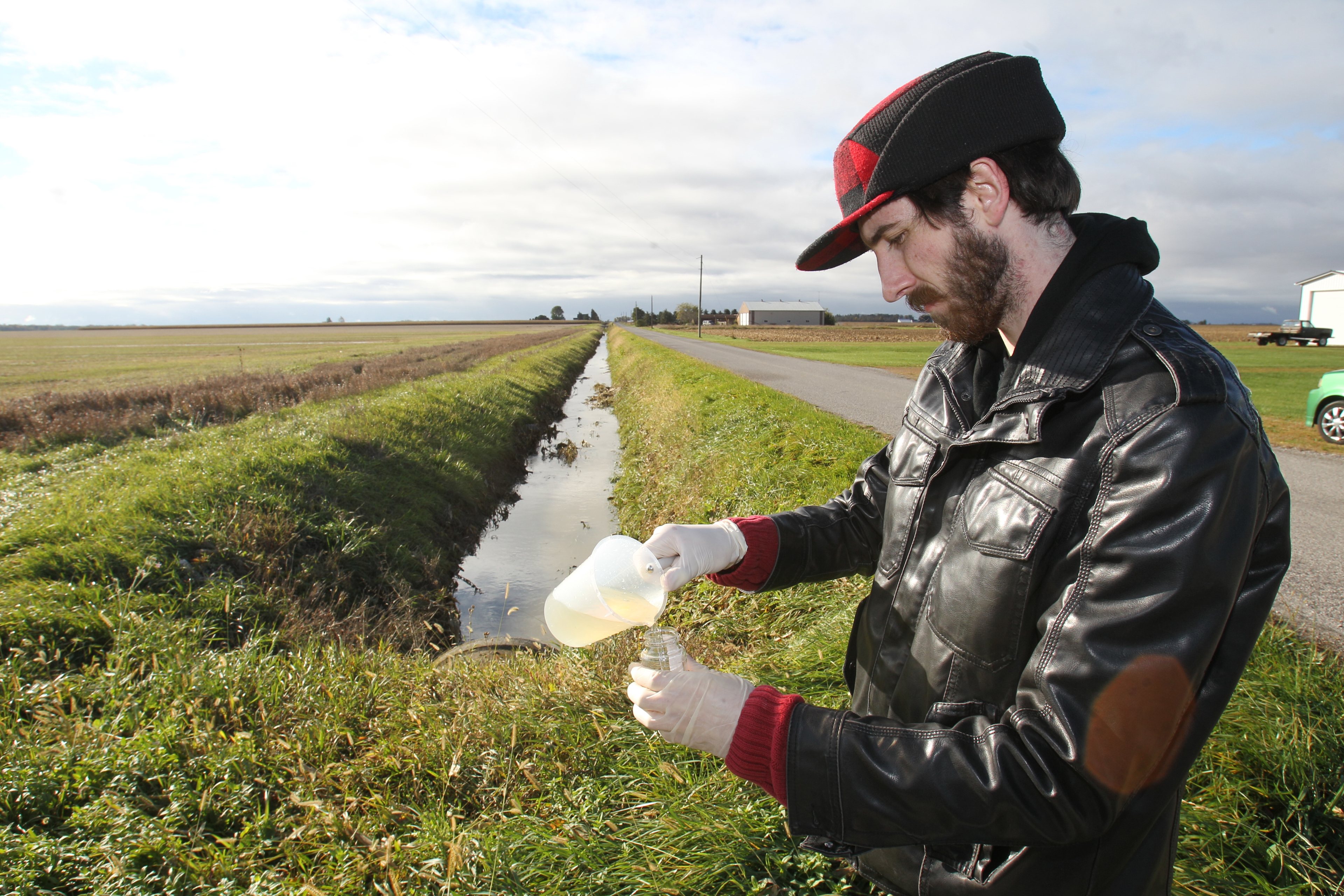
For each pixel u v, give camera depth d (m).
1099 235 0.85
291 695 3.22
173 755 2.61
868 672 1.07
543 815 2.22
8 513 5.28
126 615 3.89
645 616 0.99
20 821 2.29
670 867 1.85
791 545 1.21
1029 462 0.82
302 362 31.09
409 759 2.65
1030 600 0.80
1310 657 2.43
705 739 0.81
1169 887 0.88
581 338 66.31
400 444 9.18
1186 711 0.72
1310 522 5.16
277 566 5.31
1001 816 0.69
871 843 0.75
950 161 0.80
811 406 10.99
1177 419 0.71
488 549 7.99
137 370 26.88
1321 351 33.44
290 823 2.34
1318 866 1.68
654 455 10.62
